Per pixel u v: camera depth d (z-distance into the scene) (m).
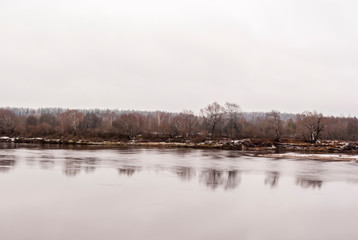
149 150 96.88
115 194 33.69
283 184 41.75
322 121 127.19
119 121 148.50
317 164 65.69
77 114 149.25
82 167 53.00
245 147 110.31
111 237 21.98
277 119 134.25
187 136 140.12
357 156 84.69
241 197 33.88
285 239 22.42
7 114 154.75
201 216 26.91
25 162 58.50
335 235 23.38
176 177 45.28
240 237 22.59
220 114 147.12
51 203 29.95
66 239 21.53
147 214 27.06
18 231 22.86
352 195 35.91
